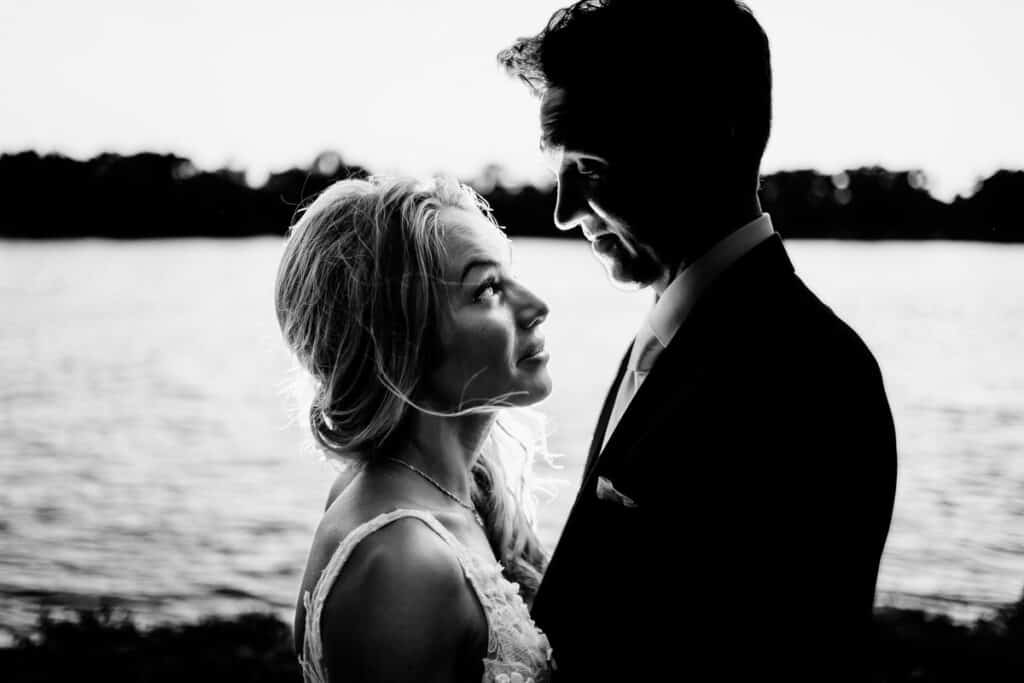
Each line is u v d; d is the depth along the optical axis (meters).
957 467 12.20
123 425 23.08
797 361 1.48
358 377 1.44
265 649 5.98
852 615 1.46
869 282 24.62
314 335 1.47
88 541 12.30
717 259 1.61
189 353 37.53
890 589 7.32
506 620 1.38
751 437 1.47
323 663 1.34
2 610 8.73
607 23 1.54
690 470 1.50
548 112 1.63
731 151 1.57
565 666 1.53
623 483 1.54
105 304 51.88
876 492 1.47
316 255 1.47
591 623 1.55
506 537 1.74
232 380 31.39
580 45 1.56
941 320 22.78
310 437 1.59
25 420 23.42
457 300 1.44
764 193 8.02
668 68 1.52
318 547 1.42
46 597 9.38
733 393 1.49
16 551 11.59
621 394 1.88
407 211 1.44
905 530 9.38
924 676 5.04
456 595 1.33
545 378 1.52
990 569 7.92
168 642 6.19
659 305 1.70
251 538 12.79
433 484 1.48
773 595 1.45
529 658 1.40
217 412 25.44
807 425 1.45
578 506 1.62
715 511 1.48
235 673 5.53
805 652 1.45
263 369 33.78
